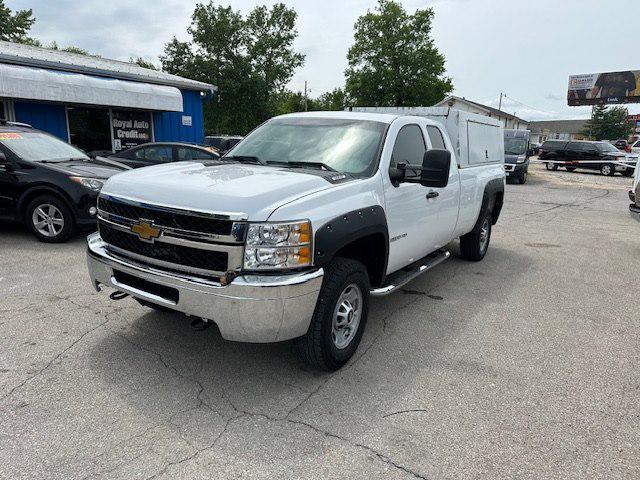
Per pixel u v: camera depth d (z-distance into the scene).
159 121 16.09
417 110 6.35
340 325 3.51
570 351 4.04
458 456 2.64
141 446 2.61
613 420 3.03
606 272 6.63
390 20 45.06
